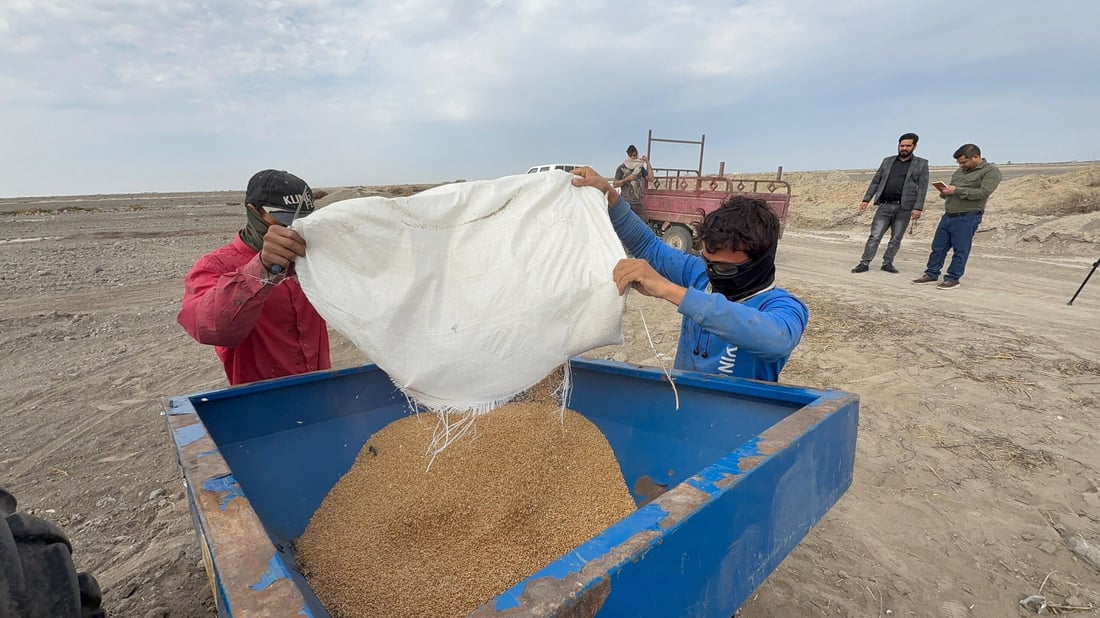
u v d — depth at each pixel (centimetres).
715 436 233
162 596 258
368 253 184
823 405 190
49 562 123
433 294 188
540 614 95
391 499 210
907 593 247
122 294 922
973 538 279
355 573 180
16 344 659
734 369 255
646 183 1162
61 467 386
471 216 197
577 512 208
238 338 214
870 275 940
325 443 252
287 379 238
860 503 311
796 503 170
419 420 255
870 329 598
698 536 130
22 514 125
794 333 202
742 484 143
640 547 115
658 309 756
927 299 742
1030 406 407
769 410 217
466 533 196
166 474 374
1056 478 320
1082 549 262
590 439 249
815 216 1906
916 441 369
